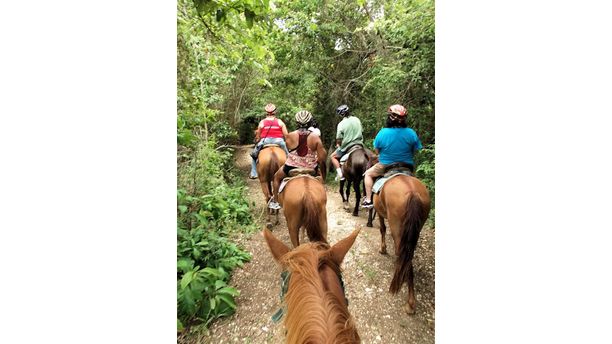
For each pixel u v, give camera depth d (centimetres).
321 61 413
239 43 325
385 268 269
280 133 396
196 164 319
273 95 423
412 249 226
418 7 345
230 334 201
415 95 352
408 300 228
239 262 262
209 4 234
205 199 312
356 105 428
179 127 269
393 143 271
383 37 383
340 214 387
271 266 263
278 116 428
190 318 213
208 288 222
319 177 279
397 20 368
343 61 418
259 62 390
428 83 343
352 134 381
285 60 414
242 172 438
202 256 257
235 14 271
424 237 308
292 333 100
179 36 304
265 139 392
